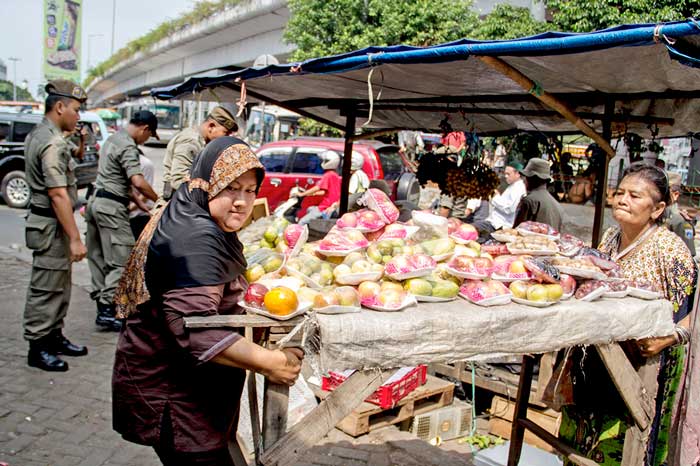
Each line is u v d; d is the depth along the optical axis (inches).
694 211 274.4
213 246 70.9
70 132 165.0
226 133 184.1
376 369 75.2
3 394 151.7
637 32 76.5
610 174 262.2
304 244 96.0
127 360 76.4
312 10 500.7
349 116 191.2
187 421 75.9
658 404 102.6
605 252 107.3
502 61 99.3
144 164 244.2
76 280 268.1
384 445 140.0
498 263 92.6
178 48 1095.0
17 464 122.4
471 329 78.1
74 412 146.4
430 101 161.8
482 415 156.6
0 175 463.2
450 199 242.5
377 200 103.8
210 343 67.9
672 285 96.5
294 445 73.2
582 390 103.8
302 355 75.6
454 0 488.1
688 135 174.9
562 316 84.9
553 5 380.8
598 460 102.1
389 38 466.9
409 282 83.4
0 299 230.7
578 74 112.3
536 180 193.3
